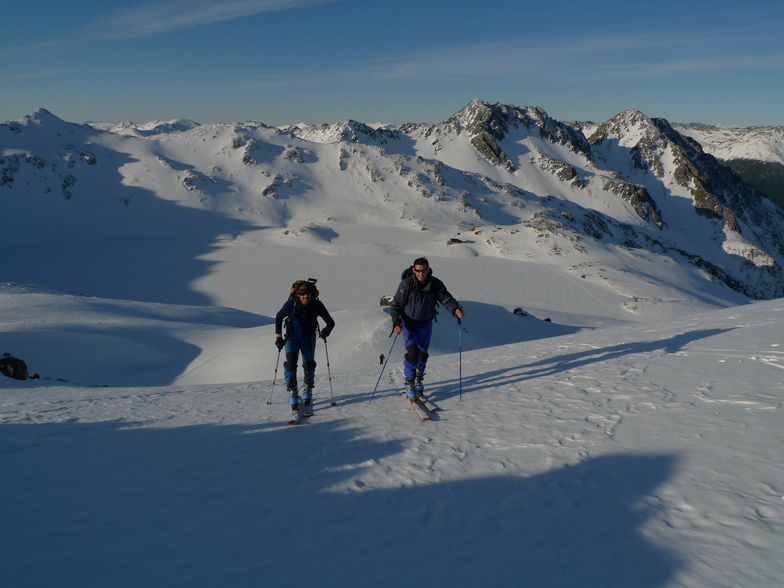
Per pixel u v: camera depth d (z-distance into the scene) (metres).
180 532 3.15
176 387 13.61
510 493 3.58
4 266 117.38
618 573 2.51
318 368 31.23
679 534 2.80
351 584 2.53
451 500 3.54
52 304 43.28
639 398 5.53
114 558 2.79
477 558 2.75
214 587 2.49
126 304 50.72
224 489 3.94
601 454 4.10
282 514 3.43
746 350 7.08
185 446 5.41
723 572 2.41
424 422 5.71
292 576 2.61
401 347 34.28
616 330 13.96
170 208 174.25
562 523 3.08
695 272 123.50
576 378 7.02
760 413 4.48
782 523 2.77
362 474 4.16
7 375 19.11
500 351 12.33
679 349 7.99
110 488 3.97
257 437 5.76
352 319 38.06
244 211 182.38
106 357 32.50
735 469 3.48
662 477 3.54
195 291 100.19
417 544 2.95
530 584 2.47
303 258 124.25
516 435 4.85
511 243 127.31
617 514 3.12
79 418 7.63
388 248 132.25
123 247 137.50
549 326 54.44
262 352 33.38
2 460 4.73
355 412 6.73
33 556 2.76
